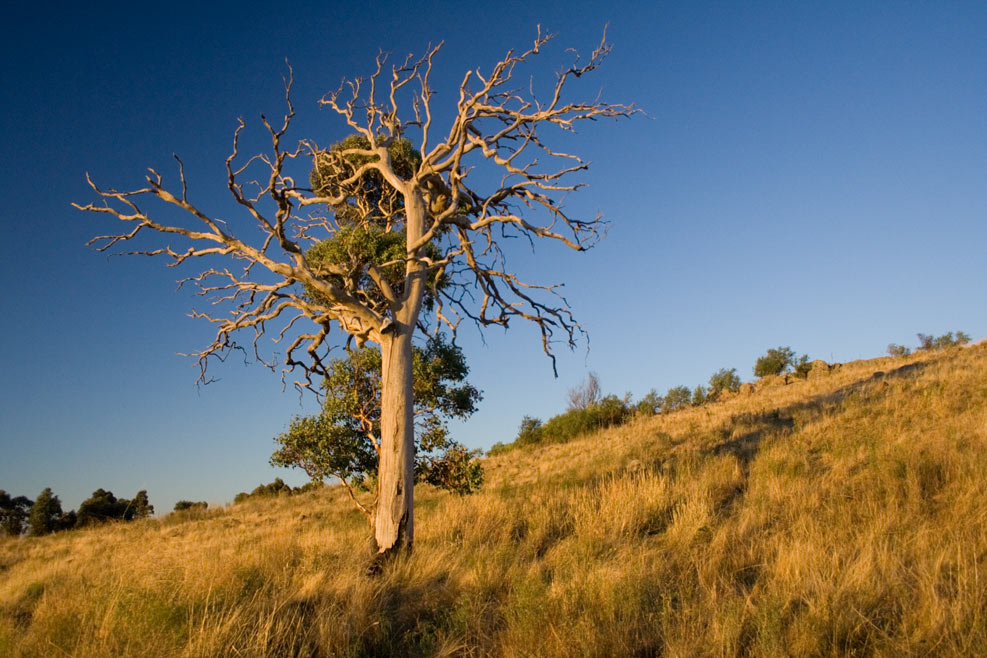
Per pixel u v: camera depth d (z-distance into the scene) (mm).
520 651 5898
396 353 11305
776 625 5590
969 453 10352
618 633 5980
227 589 7586
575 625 6219
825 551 7430
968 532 7336
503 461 28297
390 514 10484
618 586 6992
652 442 19453
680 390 37094
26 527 29359
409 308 11641
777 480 11234
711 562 7734
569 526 11305
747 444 15852
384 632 6797
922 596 5934
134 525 25125
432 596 7992
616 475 15688
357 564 9375
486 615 7168
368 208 13734
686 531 9453
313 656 6297
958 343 35125
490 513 12523
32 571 14406
